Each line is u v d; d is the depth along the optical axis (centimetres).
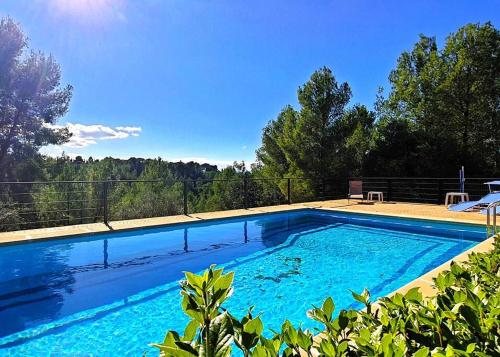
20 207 1124
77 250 612
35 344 312
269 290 444
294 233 787
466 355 88
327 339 105
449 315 112
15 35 1120
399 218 834
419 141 1531
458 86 1514
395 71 1869
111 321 358
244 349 85
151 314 374
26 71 1152
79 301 408
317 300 411
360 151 1504
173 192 1407
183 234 746
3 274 500
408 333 111
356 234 778
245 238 732
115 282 471
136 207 1187
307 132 1434
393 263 554
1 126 1145
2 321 358
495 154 1525
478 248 418
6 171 1153
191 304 82
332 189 1406
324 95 1470
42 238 602
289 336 103
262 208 1010
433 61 1595
